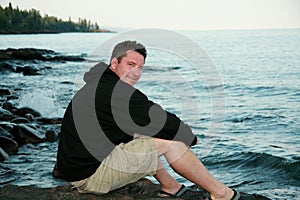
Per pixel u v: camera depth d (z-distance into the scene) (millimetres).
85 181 2807
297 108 10648
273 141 7164
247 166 5703
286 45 37094
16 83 15773
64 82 15969
